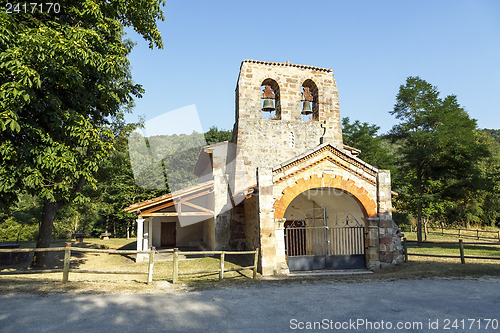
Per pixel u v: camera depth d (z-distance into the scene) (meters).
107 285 8.40
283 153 16.95
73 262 15.45
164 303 6.79
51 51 7.04
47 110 8.50
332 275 11.20
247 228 14.89
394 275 10.51
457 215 35.88
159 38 11.68
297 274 11.31
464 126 22.61
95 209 30.33
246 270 11.95
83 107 9.84
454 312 6.32
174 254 9.21
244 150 16.55
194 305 6.71
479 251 16.16
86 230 38.41
